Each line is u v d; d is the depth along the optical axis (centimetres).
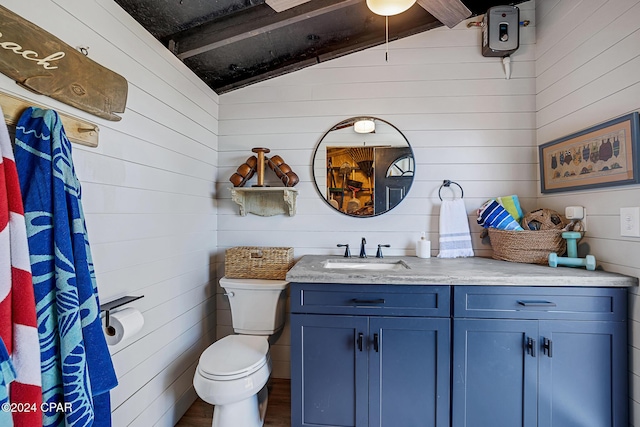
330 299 136
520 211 175
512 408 128
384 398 133
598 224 139
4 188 68
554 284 125
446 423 130
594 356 124
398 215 195
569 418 125
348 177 197
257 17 149
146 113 132
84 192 100
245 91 203
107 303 108
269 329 175
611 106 131
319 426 136
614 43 129
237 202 191
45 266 76
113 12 113
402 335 133
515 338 128
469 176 190
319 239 199
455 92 191
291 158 201
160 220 142
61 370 77
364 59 197
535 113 186
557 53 166
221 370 128
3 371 63
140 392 127
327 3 145
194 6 136
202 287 185
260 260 184
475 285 129
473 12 189
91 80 100
